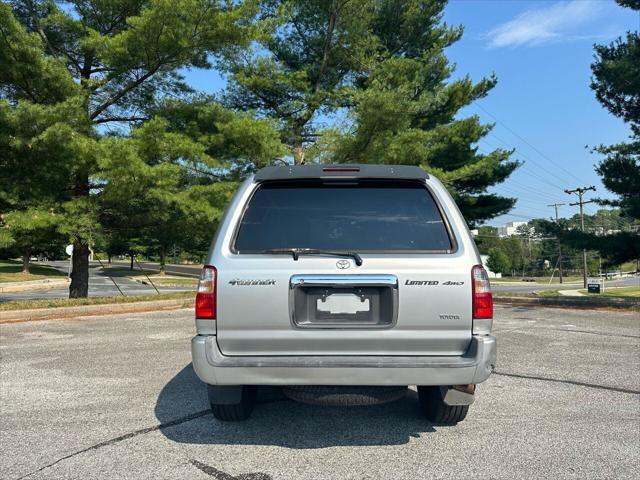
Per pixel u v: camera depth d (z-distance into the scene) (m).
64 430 4.15
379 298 3.42
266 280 3.38
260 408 4.66
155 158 14.55
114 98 15.59
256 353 3.40
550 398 4.97
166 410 4.63
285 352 3.40
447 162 24.84
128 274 53.53
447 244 3.51
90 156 13.06
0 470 3.41
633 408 4.68
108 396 5.09
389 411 4.57
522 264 121.44
